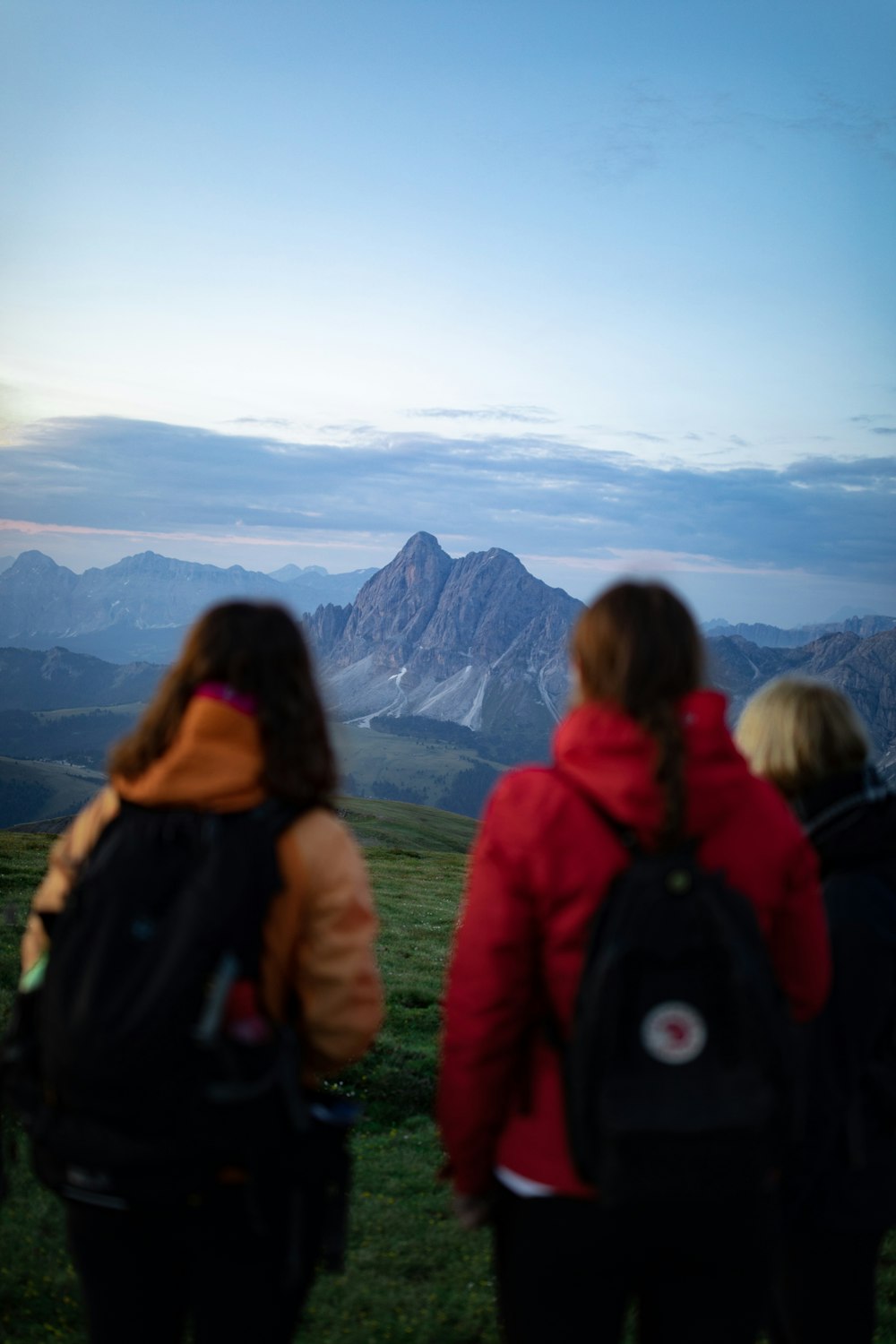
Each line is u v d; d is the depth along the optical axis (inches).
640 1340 140.9
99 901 133.6
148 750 143.9
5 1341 244.7
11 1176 339.9
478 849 144.9
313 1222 143.4
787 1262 181.3
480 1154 142.6
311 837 140.6
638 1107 121.6
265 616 147.9
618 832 133.9
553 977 135.3
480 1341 267.0
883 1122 174.6
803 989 152.1
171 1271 140.6
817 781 183.9
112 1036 123.6
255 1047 132.6
